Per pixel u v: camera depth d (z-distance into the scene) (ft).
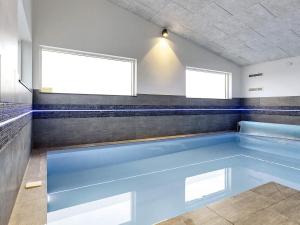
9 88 4.66
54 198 7.88
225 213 5.17
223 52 20.42
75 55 14.93
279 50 17.88
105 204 7.42
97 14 14.84
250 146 17.93
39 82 13.07
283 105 19.25
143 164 12.50
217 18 15.11
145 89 17.11
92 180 9.84
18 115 6.27
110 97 15.53
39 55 13.08
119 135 15.93
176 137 17.62
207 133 20.34
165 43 18.04
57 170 11.33
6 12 4.38
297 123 18.21
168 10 15.24
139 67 16.76
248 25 15.20
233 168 11.68
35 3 12.85
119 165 12.28
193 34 18.13
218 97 22.66
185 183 9.45
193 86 20.89
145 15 16.44
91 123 14.78
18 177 6.35
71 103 14.06
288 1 12.01
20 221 4.87
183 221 4.81
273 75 20.10
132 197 8.03
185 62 19.20
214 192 8.42
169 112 18.39
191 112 19.76
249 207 5.48
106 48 15.21
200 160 13.38
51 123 13.42
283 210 5.34
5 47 4.22
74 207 7.16
